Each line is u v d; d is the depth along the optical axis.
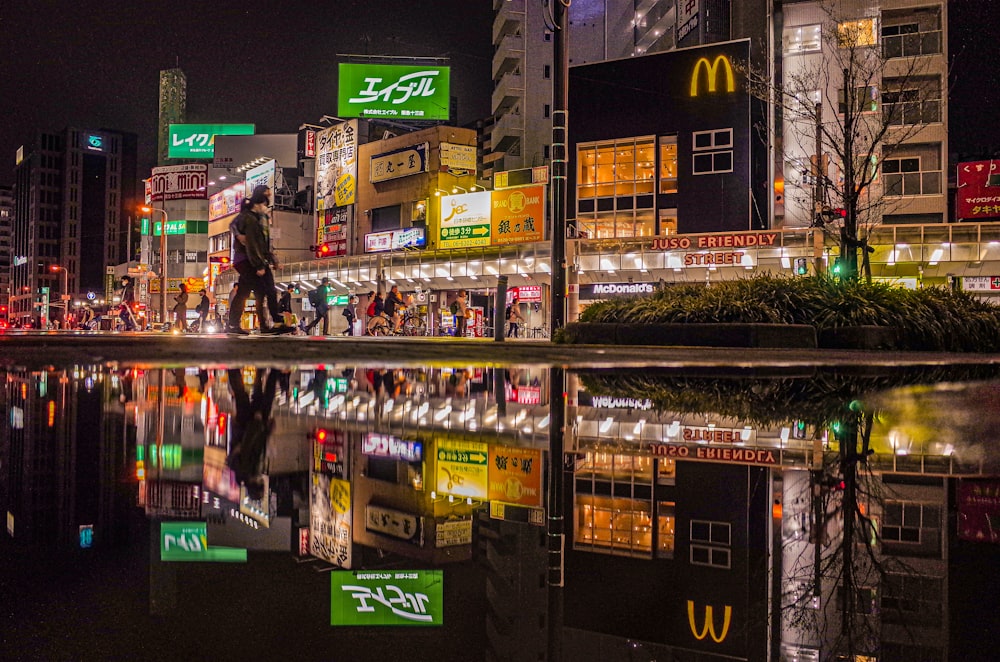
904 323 11.65
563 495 1.47
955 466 1.70
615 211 36.09
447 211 46.62
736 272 31.33
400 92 58.97
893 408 2.80
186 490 1.32
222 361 5.08
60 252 158.75
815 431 2.27
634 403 3.01
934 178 32.66
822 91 33.31
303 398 2.83
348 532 1.15
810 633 0.81
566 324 13.88
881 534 1.17
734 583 0.97
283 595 0.89
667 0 45.69
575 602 0.92
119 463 1.52
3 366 4.15
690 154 34.47
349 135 57.28
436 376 4.26
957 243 29.91
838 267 17.16
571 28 55.41
